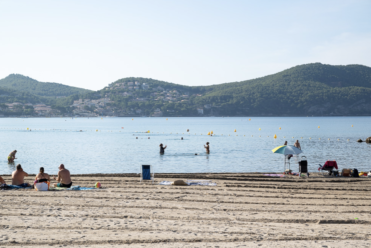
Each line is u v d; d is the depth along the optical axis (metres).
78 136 70.75
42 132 87.88
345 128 106.50
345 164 28.25
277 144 49.62
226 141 56.25
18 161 30.83
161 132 88.31
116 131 93.56
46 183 14.26
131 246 7.52
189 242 7.84
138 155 35.31
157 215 10.21
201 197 12.90
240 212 10.70
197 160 31.17
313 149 41.12
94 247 7.42
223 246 7.59
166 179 17.92
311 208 11.30
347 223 9.66
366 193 14.12
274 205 11.72
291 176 19.41
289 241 7.99
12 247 7.36
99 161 30.70
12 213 10.21
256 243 7.81
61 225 9.02
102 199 12.40
